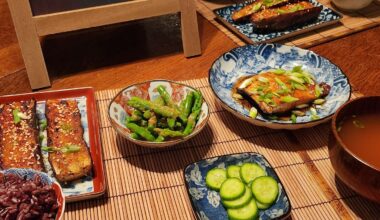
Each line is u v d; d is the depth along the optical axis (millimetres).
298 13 808
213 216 462
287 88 601
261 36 796
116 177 521
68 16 677
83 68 732
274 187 472
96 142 546
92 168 515
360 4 876
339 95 612
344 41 805
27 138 542
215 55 767
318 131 588
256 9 827
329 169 533
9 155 520
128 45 792
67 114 581
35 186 404
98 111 620
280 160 546
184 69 729
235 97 622
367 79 699
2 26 874
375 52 772
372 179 424
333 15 864
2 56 768
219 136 582
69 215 474
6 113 579
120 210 482
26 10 647
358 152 464
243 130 591
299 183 514
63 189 489
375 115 505
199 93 586
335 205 488
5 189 400
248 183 484
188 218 474
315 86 616
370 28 846
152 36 818
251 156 514
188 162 543
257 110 594
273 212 461
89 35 818
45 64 682
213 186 484
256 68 681
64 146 527
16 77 713
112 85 690
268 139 578
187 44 749
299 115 587
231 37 817
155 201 494
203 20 872
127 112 574
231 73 666
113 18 707
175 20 866
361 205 488
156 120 546
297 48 687
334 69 647
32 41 663
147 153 555
